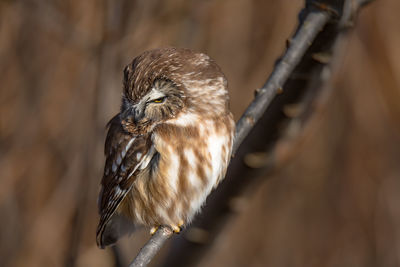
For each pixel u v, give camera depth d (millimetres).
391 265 14305
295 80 7613
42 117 12023
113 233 8406
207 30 11867
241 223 14641
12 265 12102
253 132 8219
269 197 14695
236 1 12352
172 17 10164
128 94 7438
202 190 7684
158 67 7320
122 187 7781
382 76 13484
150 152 7582
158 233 6758
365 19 13398
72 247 9469
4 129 12219
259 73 12539
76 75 11789
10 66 12094
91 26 10578
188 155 7492
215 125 7496
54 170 12109
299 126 8203
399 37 13312
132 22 9492
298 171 14430
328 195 14469
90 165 9445
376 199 14336
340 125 14016
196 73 7402
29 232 12109
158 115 7449
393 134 13898
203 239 9273
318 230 14578
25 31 12000
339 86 13758
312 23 7133
